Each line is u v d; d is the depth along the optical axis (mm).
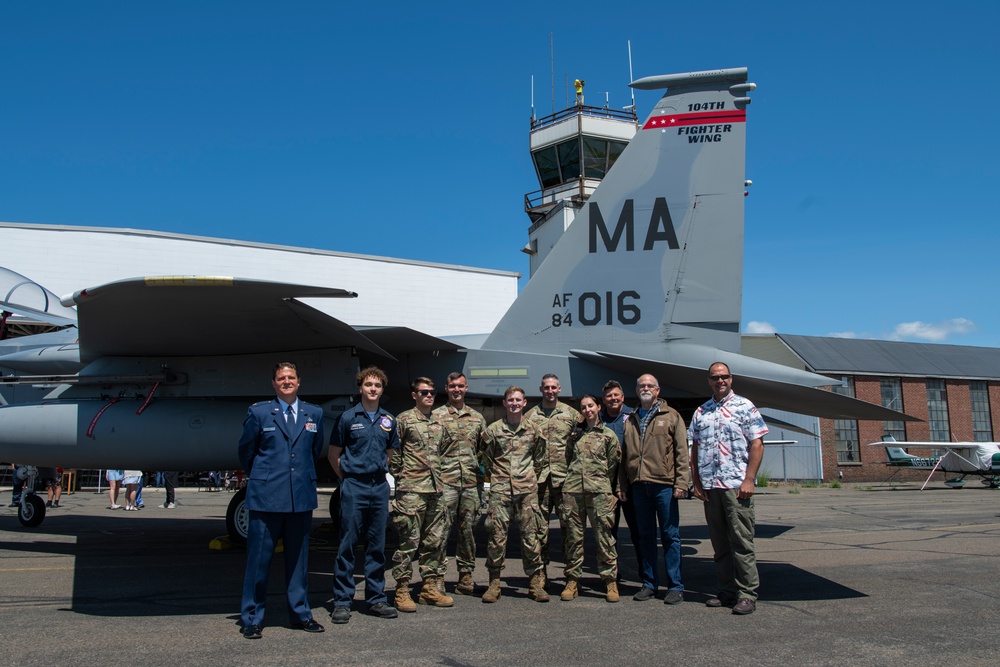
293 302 5633
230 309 5883
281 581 5555
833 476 26438
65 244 19750
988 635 3930
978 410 29328
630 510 5262
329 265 22797
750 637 3891
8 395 8742
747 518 4547
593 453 4910
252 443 4062
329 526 8867
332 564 6414
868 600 4852
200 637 3867
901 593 5086
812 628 4094
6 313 9539
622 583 5570
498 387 7141
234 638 3846
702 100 6930
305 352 7387
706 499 4762
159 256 20656
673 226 6918
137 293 5410
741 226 6781
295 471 4016
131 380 7566
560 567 6355
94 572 5965
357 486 4348
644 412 5078
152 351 7453
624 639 3844
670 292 6883
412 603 4516
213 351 7441
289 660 3439
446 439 4852
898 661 3445
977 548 7457
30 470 9906
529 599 4918
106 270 20062
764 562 6480
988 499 16625
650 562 4965
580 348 7074
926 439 28094
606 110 28312
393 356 7227
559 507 4988
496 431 4941
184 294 5441
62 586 5344
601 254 7074
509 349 7301
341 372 7250
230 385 7516
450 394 4926
